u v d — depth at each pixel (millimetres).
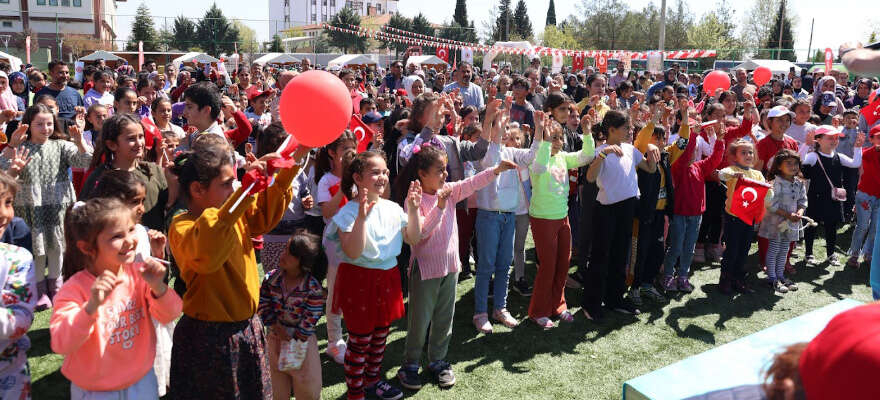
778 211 5133
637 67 32344
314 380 2889
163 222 3506
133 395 2238
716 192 5836
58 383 3430
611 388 3541
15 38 42188
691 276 5578
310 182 4016
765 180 5539
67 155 4320
